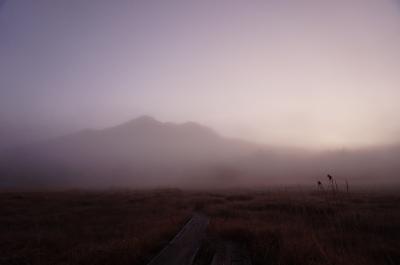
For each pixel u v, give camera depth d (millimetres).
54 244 16000
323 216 25547
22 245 16000
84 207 34125
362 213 24250
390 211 26531
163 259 11867
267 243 13906
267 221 22469
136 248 12930
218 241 15867
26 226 22141
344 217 22797
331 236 17109
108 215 27672
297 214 26453
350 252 13031
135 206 35312
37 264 12250
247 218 24766
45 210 31344
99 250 12680
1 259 13164
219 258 12445
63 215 27234
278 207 32312
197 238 16297
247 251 13648
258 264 11930
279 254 12273
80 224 22719
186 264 11203
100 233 18719
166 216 25734
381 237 16969
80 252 13141
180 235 17094
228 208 31828
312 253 12398
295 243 13250
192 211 32469
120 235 17938
